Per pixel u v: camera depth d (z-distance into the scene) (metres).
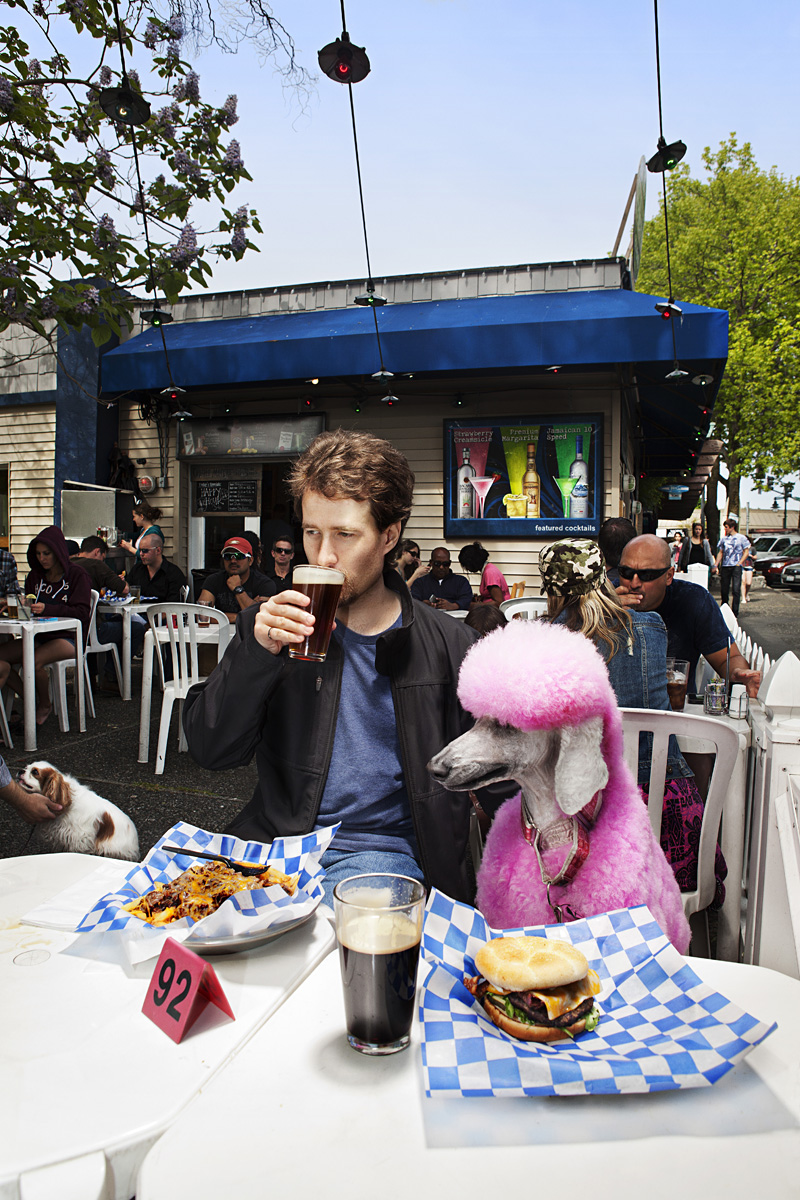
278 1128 0.76
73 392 9.75
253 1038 0.92
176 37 4.04
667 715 2.06
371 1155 0.73
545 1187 0.69
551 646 1.15
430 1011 0.89
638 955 1.00
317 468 1.58
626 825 1.20
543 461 8.30
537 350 7.30
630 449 10.89
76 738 5.53
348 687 1.68
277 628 1.35
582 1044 0.87
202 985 0.94
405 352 7.62
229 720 1.55
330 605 1.35
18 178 4.22
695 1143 0.75
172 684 4.77
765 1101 0.81
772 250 26.91
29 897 1.30
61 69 4.39
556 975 0.87
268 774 1.73
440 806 1.61
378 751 1.67
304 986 1.04
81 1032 0.92
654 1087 0.78
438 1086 0.77
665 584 3.11
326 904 1.32
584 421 8.17
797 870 1.95
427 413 8.69
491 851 1.34
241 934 1.07
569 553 2.29
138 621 7.55
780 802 2.10
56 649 5.58
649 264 28.64
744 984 1.05
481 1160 0.72
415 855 1.66
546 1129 0.77
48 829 2.22
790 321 26.75
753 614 17.59
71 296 4.08
